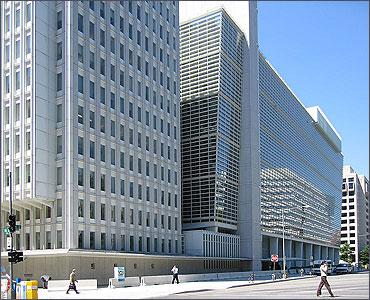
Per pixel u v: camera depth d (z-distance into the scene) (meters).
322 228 143.38
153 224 61.72
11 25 51.25
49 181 49.03
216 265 73.44
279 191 103.81
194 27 84.81
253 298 26.34
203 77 81.44
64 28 51.59
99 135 53.88
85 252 47.25
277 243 100.75
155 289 36.62
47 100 49.97
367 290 33.09
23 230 50.84
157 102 65.75
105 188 53.81
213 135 78.19
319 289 27.86
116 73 57.81
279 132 107.12
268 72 102.25
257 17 96.12
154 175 63.38
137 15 63.31
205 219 76.44
